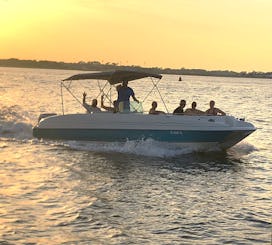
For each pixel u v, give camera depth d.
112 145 15.39
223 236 7.32
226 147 15.74
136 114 15.19
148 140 15.01
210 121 15.05
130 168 12.52
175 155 14.82
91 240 6.91
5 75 132.88
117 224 7.70
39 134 16.11
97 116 15.51
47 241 6.79
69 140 15.82
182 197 9.68
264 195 10.11
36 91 52.88
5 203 8.62
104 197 9.39
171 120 15.04
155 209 8.70
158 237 7.17
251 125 15.34
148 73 15.58
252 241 7.11
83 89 66.25
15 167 12.11
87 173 11.67
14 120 19.92
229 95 67.75
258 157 15.16
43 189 9.84
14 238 6.86
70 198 9.20
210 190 10.41
